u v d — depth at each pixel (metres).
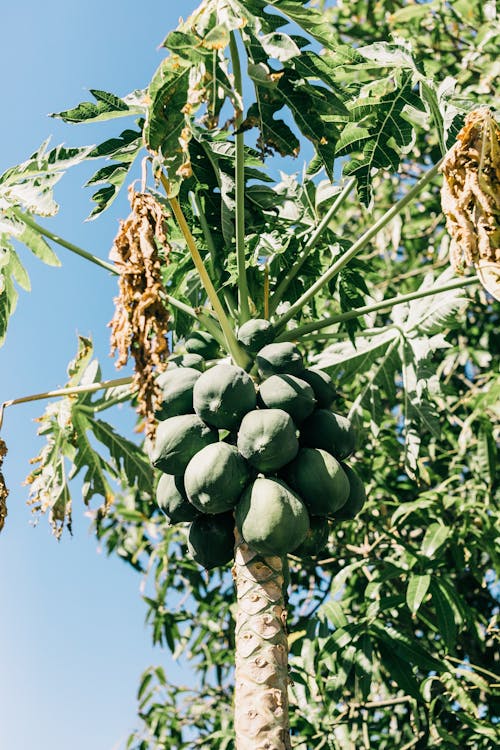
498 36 5.35
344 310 3.56
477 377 5.73
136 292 2.45
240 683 2.46
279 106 2.98
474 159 2.47
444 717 4.87
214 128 2.80
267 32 2.86
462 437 4.89
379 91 3.21
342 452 2.78
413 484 5.44
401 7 6.35
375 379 3.97
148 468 3.81
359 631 3.87
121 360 2.40
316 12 2.92
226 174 3.11
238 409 2.65
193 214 3.27
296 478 2.63
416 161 6.34
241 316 3.09
